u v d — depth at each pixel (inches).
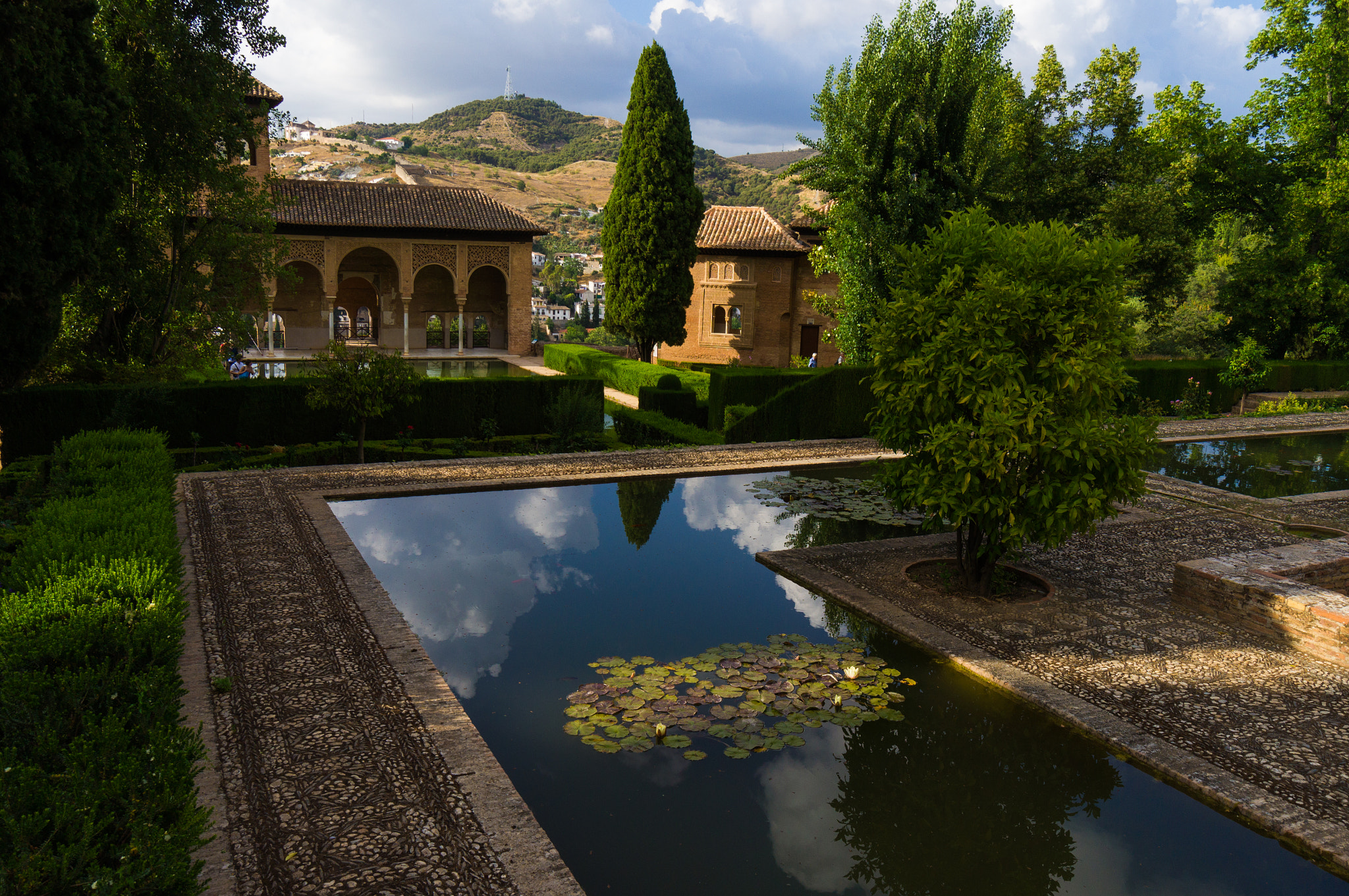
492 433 595.8
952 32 681.0
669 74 1033.5
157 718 133.1
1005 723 210.5
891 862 157.6
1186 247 1021.8
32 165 414.9
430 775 170.4
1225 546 363.3
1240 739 197.9
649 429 649.0
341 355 510.0
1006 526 277.0
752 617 280.8
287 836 148.6
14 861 94.7
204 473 449.4
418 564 325.7
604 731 200.4
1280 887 150.9
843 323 749.3
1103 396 273.7
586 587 307.4
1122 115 932.0
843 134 690.8
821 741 201.2
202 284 610.2
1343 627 240.1
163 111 538.9
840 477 494.3
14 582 192.4
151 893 102.9
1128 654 247.9
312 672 217.0
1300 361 1010.1
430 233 1321.4
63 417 485.1
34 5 403.9
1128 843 164.4
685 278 1082.7
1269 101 1061.1
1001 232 291.3
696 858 156.3
